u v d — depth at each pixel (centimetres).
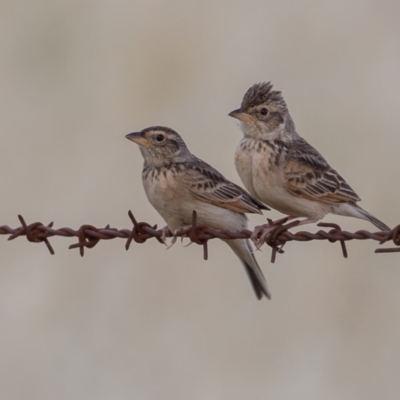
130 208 1758
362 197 1797
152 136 1235
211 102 1930
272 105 1250
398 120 1905
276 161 1232
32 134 1908
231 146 1839
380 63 1991
